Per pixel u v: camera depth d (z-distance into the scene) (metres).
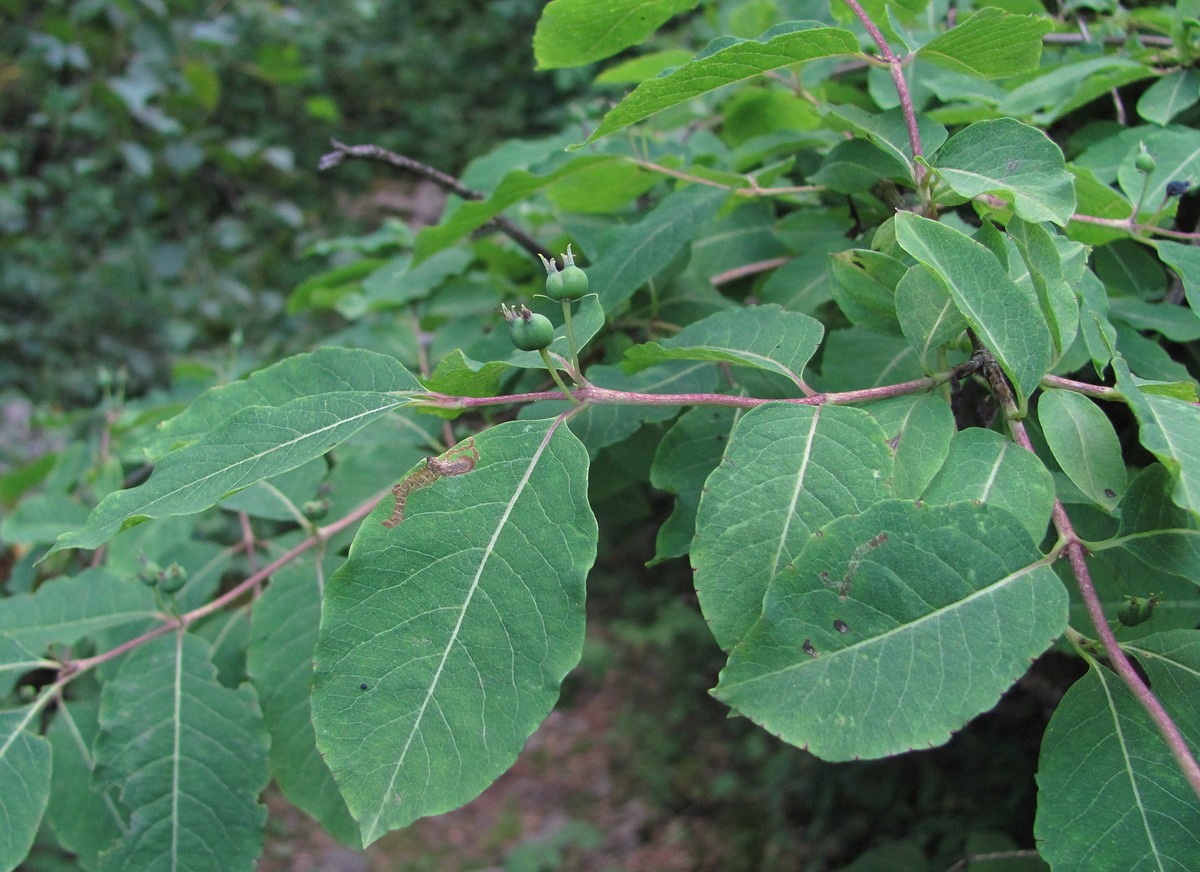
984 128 0.23
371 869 1.07
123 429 0.48
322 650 0.20
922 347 0.22
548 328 0.21
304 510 0.31
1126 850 0.19
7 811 0.27
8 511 0.59
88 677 0.37
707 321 0.25
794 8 0.39
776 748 1.05
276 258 1.58
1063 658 0.40
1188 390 0.22
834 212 0.35
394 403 0.22
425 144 1.95
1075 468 0.21
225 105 1.73
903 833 0.77
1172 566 0.20
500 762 0.19
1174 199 0.28
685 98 0.24
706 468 0.27
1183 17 0.32
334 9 2.06
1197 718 0.20
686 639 1.17
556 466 0.21
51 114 1.41
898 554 0.19
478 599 0.20
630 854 1.03
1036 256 0.22
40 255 1.38
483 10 2.11
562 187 0.35
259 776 0.28
